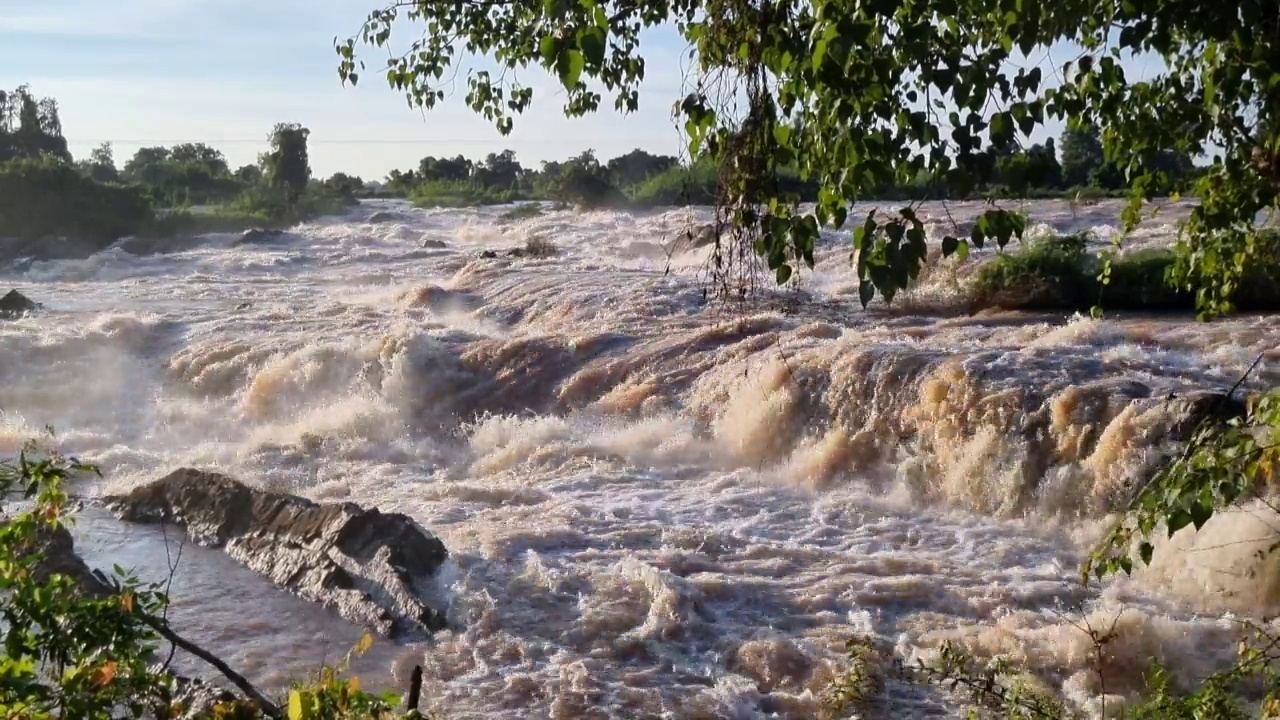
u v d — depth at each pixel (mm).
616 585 10227
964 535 12000
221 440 18562
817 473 14008
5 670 4426
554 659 8891
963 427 13148
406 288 31062
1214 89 4820
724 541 11641
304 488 14758
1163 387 12641
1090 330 16250
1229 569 9680
